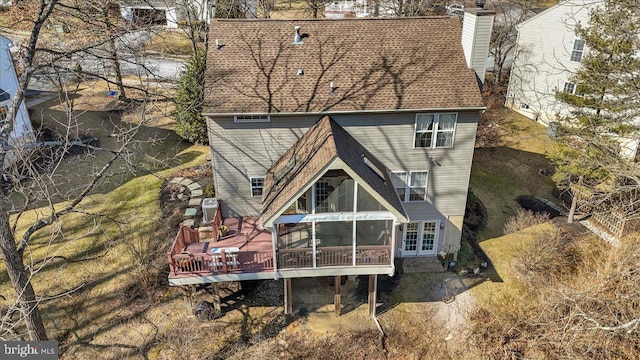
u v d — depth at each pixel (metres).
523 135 31.83
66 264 19.47
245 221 19.78
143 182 25.27
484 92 38.31
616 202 21.45
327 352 16.42
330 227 17.28
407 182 19.53
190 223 21.61
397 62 19.08
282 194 15.91
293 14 48.25
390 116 18.14
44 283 18.52
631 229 21.28
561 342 15.89
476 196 25.38
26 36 35.34
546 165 28.48
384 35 19.89
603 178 20.94
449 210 20.19
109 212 22.67
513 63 34.00
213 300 17.83
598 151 19.84
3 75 24.48
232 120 18.03
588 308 16.94
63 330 16.77
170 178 25.73
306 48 19.53
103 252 20.16
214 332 17.03
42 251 19.98
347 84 18.48
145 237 21.08
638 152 26.03
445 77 18.59
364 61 19.14
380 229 17.30
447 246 20.83
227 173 19.14
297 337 16.95
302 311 18.08
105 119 31.25
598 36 20.80
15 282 14.14
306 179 14.97
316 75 18.77
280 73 18.80
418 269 20.34
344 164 14.69
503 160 29.11
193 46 28.92
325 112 17.77
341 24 20.22
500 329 17.44
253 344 16.62
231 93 18.11
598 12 22.59
